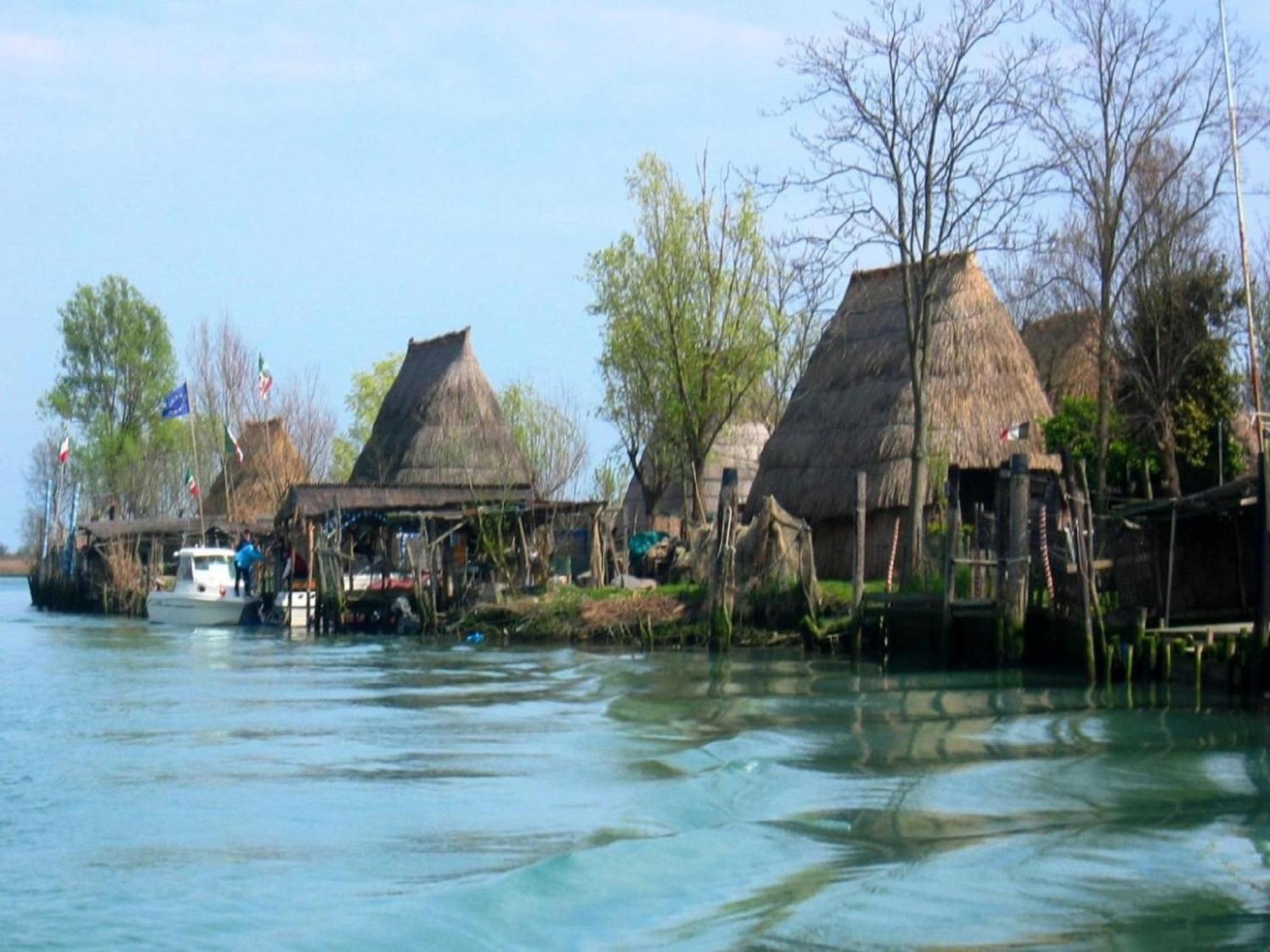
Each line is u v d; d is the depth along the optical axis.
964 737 22.02
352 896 13.18
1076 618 28.45
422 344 66.88
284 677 33.12
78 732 23.56
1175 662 26.28
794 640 36.72
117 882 13.71
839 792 17.64
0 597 115.06
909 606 32.06
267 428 74.94
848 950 11.57
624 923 12.27
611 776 19.06
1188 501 27.12
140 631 53.78
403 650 41.50
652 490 56.38
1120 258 35.12
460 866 14.33
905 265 35.62
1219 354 38.28
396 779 18.92
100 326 91.94
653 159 49.47
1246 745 21.17
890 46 35.03
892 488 40.44
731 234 49.44
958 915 12.48
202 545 65.12
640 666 33.88
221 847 15.20
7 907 12.88
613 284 50.34
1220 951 11.55
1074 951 11.55
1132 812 16.59
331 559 49.12
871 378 43.47
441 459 60.72
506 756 20.84
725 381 49.12
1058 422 38.72
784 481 44.09
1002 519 32.56
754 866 14.13
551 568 47.09
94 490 89.62
